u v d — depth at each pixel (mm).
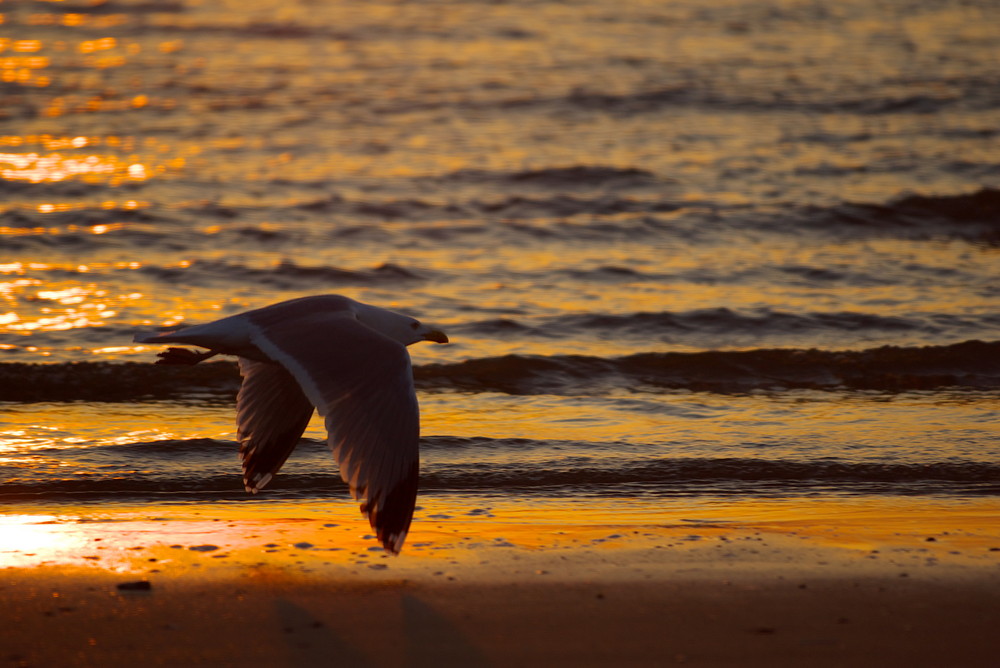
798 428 33844
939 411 36094
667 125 82000
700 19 114750
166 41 104250
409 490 17500
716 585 21203
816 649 18484
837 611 19969
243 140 76750
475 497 27469
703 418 35031
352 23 112062
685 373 40469
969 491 28172
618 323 45656
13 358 39375
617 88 90875
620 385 39188
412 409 17781
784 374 40531
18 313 44344
